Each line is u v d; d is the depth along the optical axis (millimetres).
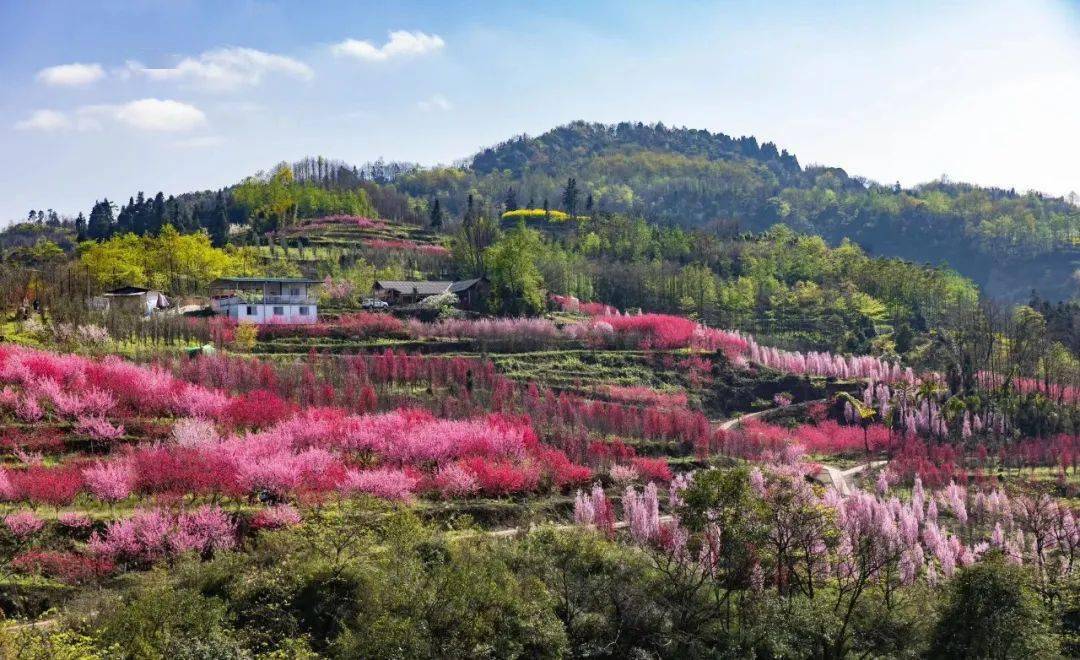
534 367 131375
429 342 134000
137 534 61312
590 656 54469
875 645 58406
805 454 112938
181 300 150250
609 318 156500
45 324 105250
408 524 60062
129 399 84125
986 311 173000
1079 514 86438
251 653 48875
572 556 59000
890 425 119375
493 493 79312
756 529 59781
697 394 133875
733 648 55906
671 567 63219
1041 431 123438
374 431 84438
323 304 152000
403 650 48469
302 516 66688
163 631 46656
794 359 150125
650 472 91688
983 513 91062
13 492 65000
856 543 66312
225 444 75875
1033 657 57375
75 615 50000
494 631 51875
